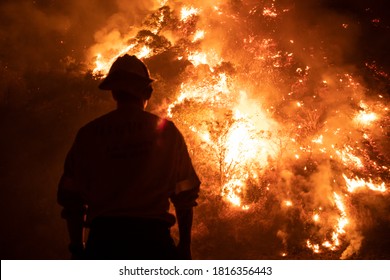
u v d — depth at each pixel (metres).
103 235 2.84
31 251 10.16
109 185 2.93
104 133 3.09
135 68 3.29
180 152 3.17
